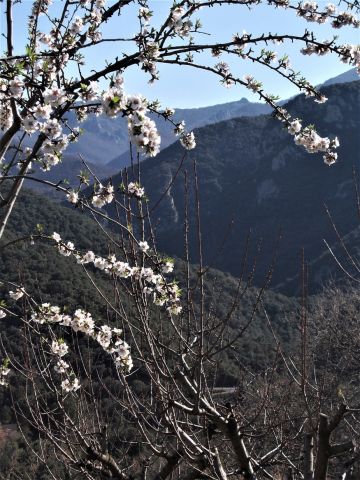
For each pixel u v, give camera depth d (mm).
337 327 13008
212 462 3486
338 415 2598
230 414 3436
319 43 3904
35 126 3139
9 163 3344
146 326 3445
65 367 4602
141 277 3643
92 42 3586
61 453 4688
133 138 2922
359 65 4125
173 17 3668
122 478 4586
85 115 3822
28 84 3111
